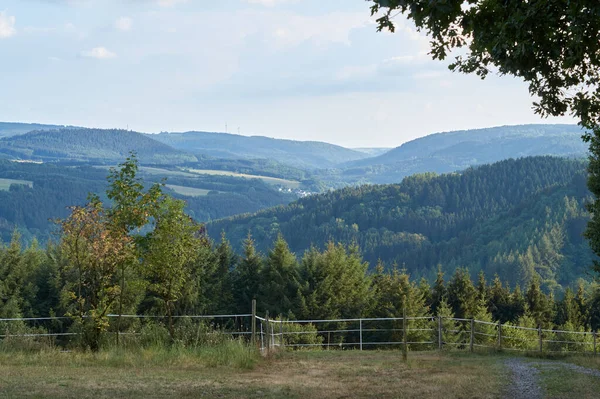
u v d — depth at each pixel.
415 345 59.56
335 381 14.82
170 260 22.94
